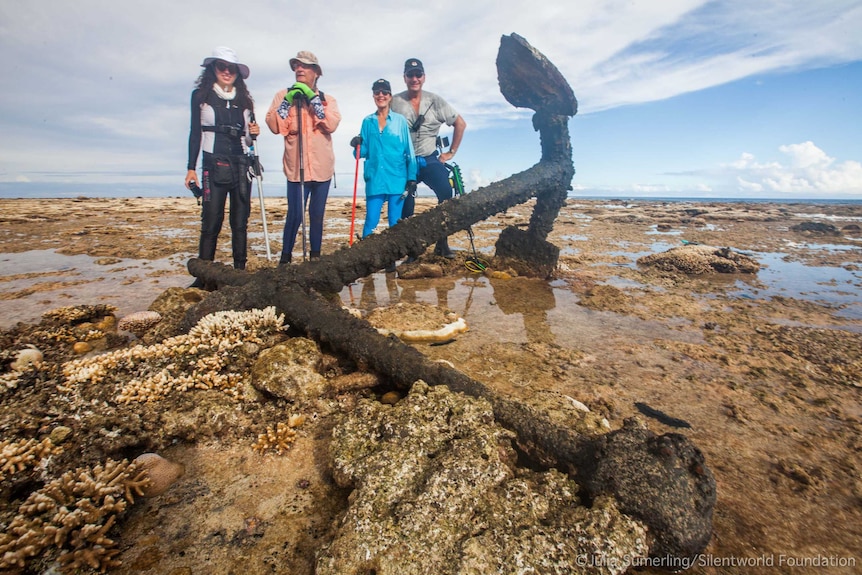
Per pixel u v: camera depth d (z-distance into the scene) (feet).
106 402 9.80
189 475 8.22
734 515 7.30
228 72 18.93
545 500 6.92
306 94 19.75
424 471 7.31
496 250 25.98
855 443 9.25
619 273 25.85
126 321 14.84
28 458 7.81
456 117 25.77
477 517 6.56
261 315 13.20
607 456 7.11
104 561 6.25
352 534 6.28
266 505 7.46
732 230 50.16
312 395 10.23
